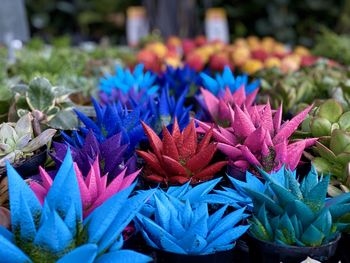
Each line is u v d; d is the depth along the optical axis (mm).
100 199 686
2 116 1117
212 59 1817
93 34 4375
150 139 850
